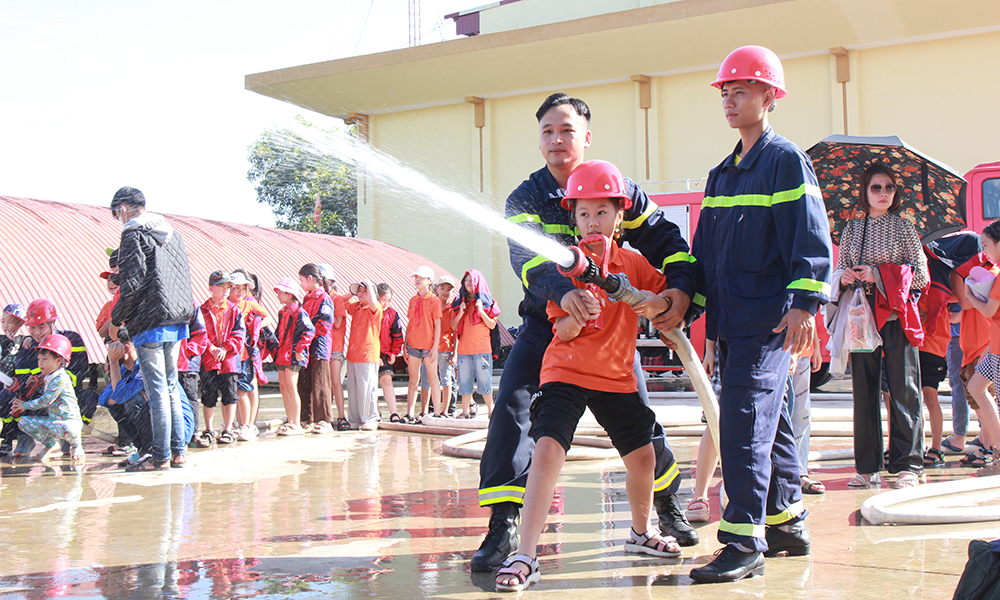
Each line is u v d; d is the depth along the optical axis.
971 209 10.74
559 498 4.73
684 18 19.30
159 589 2.95
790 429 3.35
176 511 4.46
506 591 2.83
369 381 9.11
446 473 5.88
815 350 4.85
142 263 5.75
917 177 4.93
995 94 18.11
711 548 3.47
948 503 4.28
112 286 6.81
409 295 16.75
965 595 2.20
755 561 3.00
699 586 2.89
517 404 3.30
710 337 3.37
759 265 3.12
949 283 5.72
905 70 18.92
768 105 3.26
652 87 21.41
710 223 3.34
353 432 8.81
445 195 3.04
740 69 3.20
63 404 6.50
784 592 2.80
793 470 3.31
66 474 5.87
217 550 3.55
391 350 9.69
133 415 6.41
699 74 21.05
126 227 5.76
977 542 2.24
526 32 20.84
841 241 5.00
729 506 3.05
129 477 5.71
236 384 7.77
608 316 3.07
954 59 18.47
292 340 8.49
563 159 3.37
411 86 23.16
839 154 5.03
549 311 3.10
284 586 2.96
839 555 3.31
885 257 4.83
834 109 19.44
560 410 2.99
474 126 23.56
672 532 3.51
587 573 3.08
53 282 10.17
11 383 6.82
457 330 9.61
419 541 3.70
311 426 8.69
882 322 4.84
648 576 3.04
